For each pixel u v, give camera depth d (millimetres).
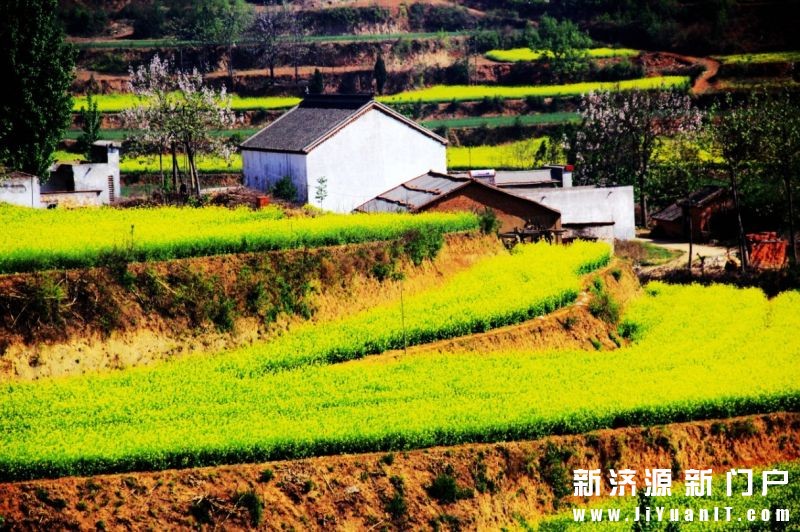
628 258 92875
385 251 74062
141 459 49969
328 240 73188
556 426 56531
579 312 72875
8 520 47469
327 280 70438
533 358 66750
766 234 97375
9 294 61406
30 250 64000
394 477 52188
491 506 53000
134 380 59625
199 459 50688
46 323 61406
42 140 89500
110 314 63094
